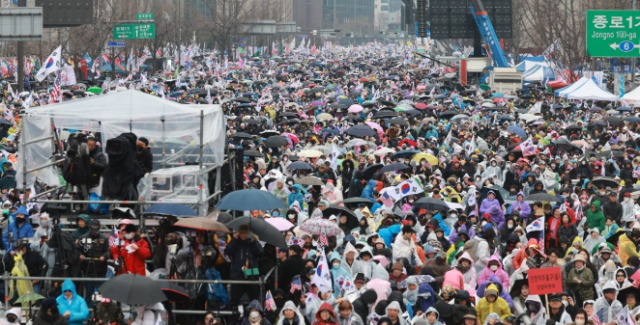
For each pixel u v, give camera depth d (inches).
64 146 2228.1
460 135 3799.2
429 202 2240.4
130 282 1517.0
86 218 1770.4
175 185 1823.3
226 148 2098.9
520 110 5260.8
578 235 2188.7
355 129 3644.2
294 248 1791.3
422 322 1560.0
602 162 3171.8
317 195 2485.2
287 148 3452.3
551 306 1637.6
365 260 1795.0
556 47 7839.6
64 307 1642.5
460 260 1836.9
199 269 1743.4
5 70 7603.4
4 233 1948.8
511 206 2458.2
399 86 7608.3
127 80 7357.3
